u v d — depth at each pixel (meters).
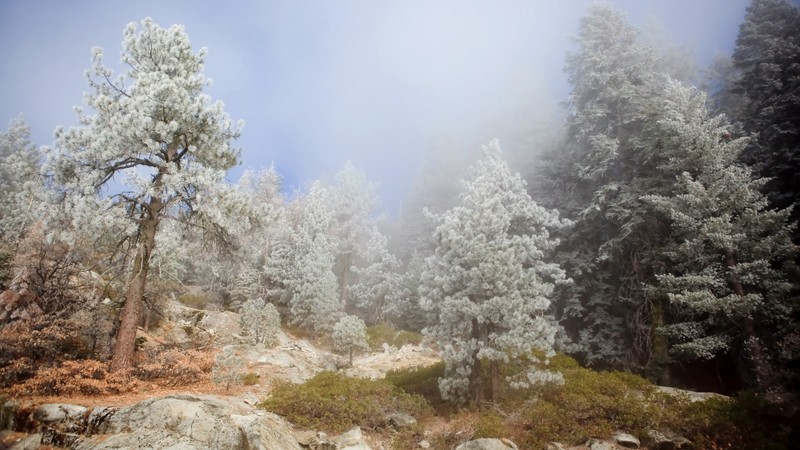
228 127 16.02
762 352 13.21
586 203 21.14
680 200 16.16
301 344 23.47
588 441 10.72
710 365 18.16
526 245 15.08
